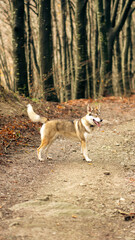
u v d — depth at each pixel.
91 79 22.09
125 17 20.55
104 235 3.81
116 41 22.92
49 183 5.66
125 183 5.88
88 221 4.20
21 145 8.37
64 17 21.72
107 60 19.95
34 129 10.11
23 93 15.76
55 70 21.34
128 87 22.03
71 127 7.32
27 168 6.48
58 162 7.21
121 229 4.05
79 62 19.11
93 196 5.12
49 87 17.03
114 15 21.30
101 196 5.16
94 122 7.03
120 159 7.69
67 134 7.36
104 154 8.12
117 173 6.48
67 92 21.47
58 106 14.04
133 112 14.38
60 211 4.40
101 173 6.40
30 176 5.97
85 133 7.20
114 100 17.97
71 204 4.68
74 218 4.24
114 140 9.61
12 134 8.84
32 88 16.03
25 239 3.46
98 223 4.17
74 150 8.41
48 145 7.35
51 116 12.30
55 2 23.28
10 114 10.41
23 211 4.32
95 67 22.08
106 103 17.09
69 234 3.72
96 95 20.19
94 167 6.85
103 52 19.88
